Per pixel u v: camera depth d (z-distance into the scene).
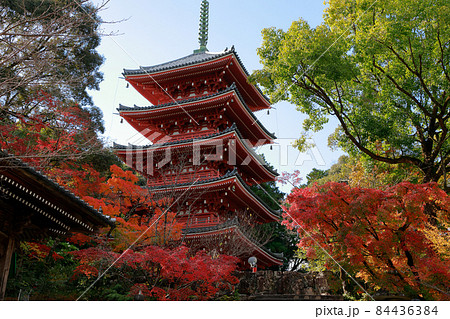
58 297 15.07
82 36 8.73
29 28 8.75
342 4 18.92
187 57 33.91
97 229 11.86
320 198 13.45
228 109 27.31
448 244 11.52
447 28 15.90
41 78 9.48
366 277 14.05
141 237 16.73
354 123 18.59
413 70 17.06
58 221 11.09
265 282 20.97
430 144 18.53
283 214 17.30
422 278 11.78
